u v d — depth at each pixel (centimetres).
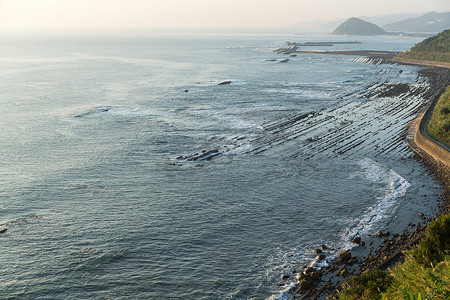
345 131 8050
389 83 14562
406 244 3803
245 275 3478
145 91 12394
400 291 2198
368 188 5262
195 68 19075
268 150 6856
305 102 11056
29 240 3975
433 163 6100
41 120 8525
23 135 7425
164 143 7119
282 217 4509
